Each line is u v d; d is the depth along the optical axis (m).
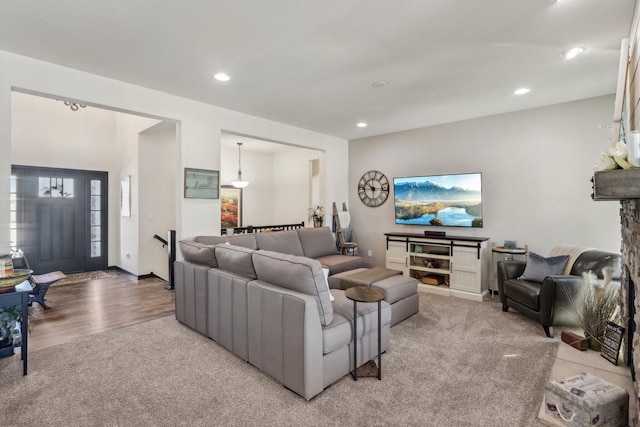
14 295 2.36
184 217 3.88
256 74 3.18
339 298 2.81
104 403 2.05
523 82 3.38
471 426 1.84
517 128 4.41
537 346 2.86
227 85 3.46
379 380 2.32
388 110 4.38
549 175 4.18
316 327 2.11
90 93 3.14
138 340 3.00
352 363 2.41
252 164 8.19
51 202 5.60
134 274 5.51
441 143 5.13
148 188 5.47
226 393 2.16
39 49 2.66
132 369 2.47
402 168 5.62
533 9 2.10
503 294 3.79
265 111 4.41
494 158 4.61
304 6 2.09
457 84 3.43
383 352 2.75
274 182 8.60
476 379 2.33
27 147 5.34
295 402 2.06
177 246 3.86
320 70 3.07
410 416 1.92
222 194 7.58
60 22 2.27
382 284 3.46
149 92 3.55
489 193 4.66
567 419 1.78
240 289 2.59
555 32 2.38
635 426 1.66
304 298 2.10
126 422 1.87
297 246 4.75
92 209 6.02
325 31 2.39
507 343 2.93
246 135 4.59
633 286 2.07
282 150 8.12
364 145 6.15
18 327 2.76
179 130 3.84
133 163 5.48
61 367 2.49
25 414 1.94
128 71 3.10
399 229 5.69
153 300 4.25
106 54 2.76
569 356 2.42
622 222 2.43
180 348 2.83
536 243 4.29
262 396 2.13
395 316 3.38
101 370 2.45
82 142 5.89
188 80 3.32
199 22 2.28
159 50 2.69
